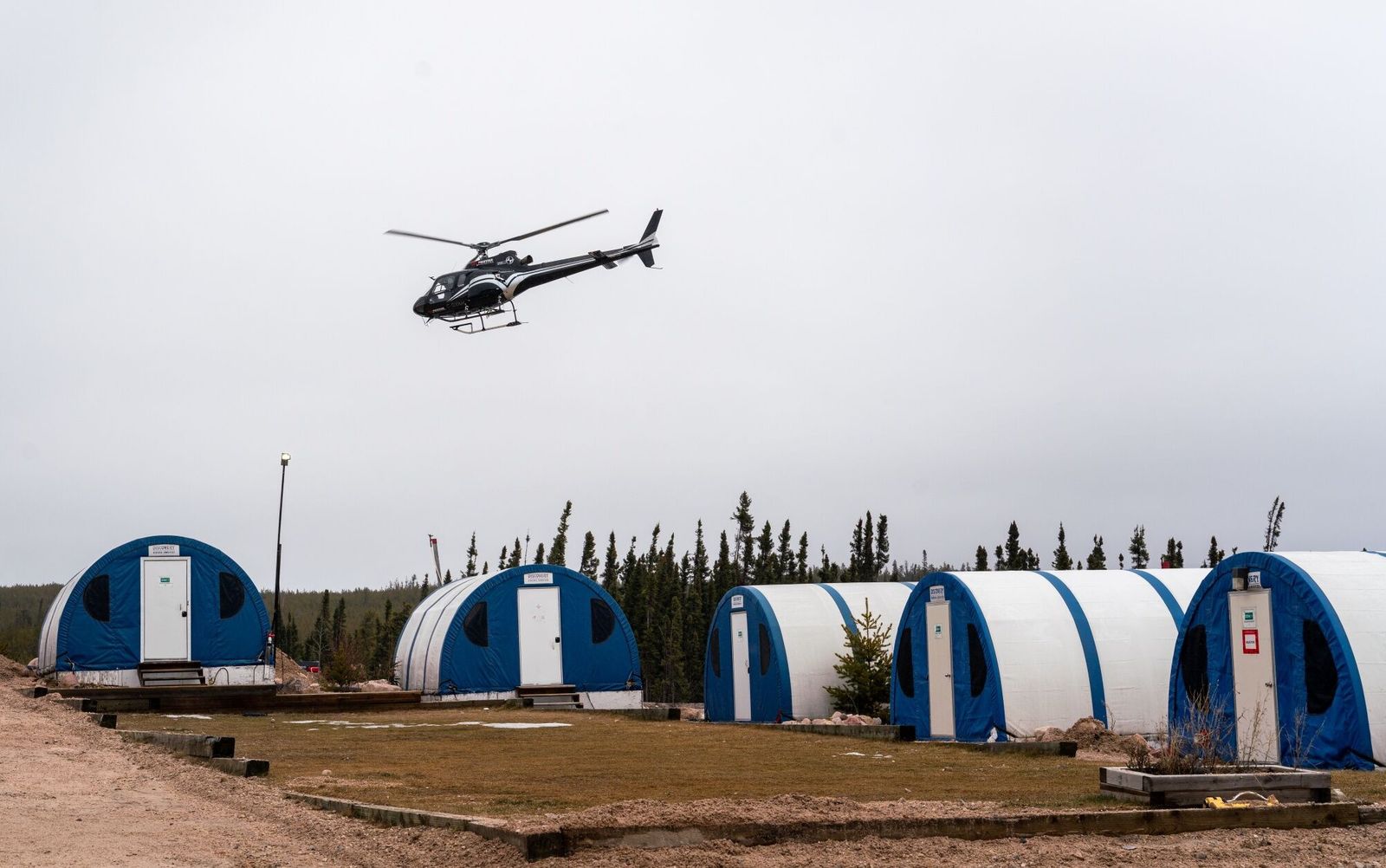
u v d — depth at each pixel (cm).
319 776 1332
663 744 1825
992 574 2322
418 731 2031
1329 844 984
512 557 5981
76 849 895
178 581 2948
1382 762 1551
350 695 2795
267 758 1527
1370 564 1717
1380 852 952
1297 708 1655
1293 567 1680
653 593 5684
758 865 882
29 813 1026
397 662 3759
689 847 923
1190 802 1116
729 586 5816
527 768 1462
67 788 1171
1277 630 1698
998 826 995
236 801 1136
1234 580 1767
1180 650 1869
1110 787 1181
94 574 2880
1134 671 2141
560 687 3194
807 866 881
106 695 2558
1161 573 2408
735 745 1830
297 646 6769
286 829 1005
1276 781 1134
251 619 3005
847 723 2492
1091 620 2191
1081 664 2133
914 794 1241
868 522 6044
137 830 976
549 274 3369
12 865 837
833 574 6069
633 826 919
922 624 2378
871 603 3028
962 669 2222
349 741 1814
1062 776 1420
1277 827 1056
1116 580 2330
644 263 3472
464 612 3178
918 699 2377
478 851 905
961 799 1194
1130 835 1016
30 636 6625
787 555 5988
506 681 3181
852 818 981
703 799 1174
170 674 2877
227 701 2648
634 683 3291
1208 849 961
